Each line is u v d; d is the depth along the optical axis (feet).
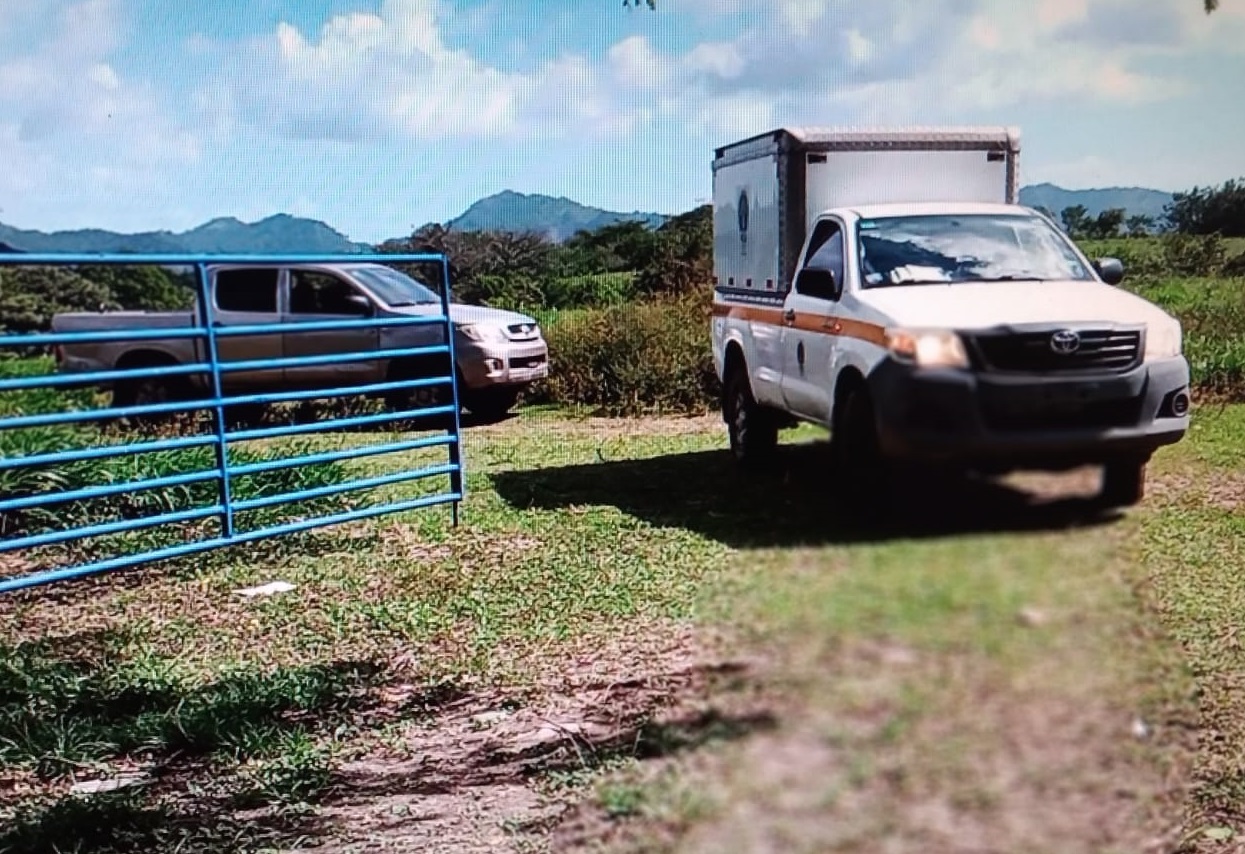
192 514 17.19
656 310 38.58
